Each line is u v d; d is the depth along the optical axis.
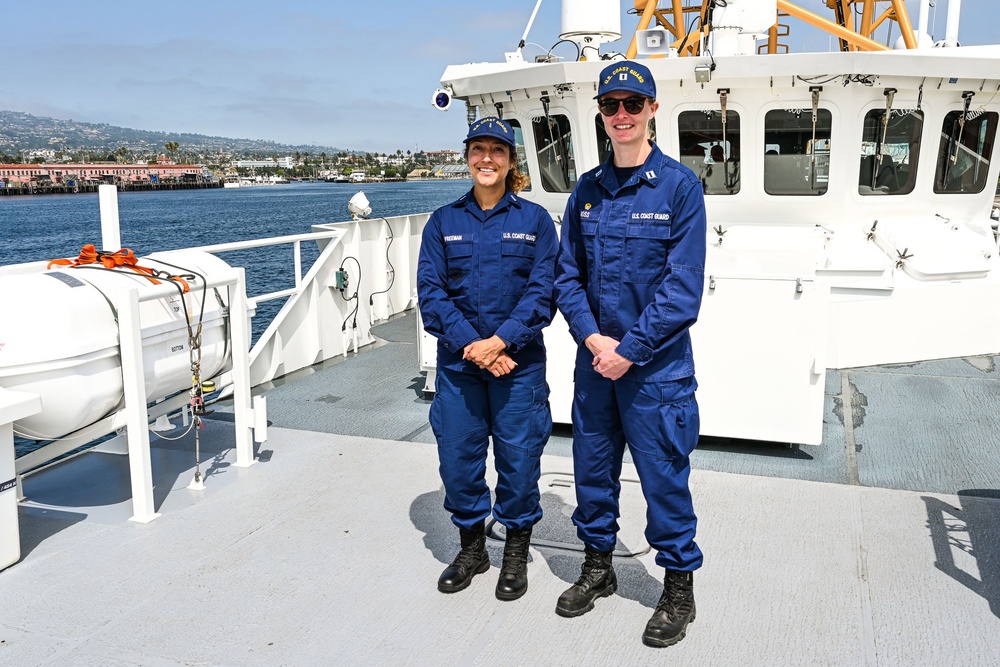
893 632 2.91
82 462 4.79
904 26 7.82
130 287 3.74
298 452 4.91
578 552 3.59
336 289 7.69
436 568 3.45
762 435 4.85
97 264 4.00
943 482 4.48
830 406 5.88
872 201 6.88
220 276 4.42
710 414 4.91
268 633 2.96
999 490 4.36
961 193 7.14
